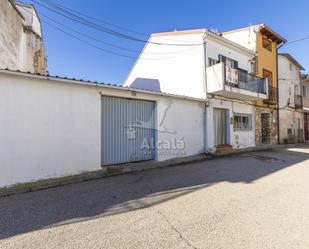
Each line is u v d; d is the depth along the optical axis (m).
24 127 6.39
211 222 3.89
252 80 14.62
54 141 6.96
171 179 6.95
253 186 6.07
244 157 11.34
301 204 4.72
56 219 4.09
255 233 3.50
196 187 6.03
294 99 21.42
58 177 7.00
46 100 6.83
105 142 8.63
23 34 11.55
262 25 16.56
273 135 18.12
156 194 5.47
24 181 6.35
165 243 3.23
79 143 7.52
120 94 8.80
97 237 3.43
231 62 14.88
